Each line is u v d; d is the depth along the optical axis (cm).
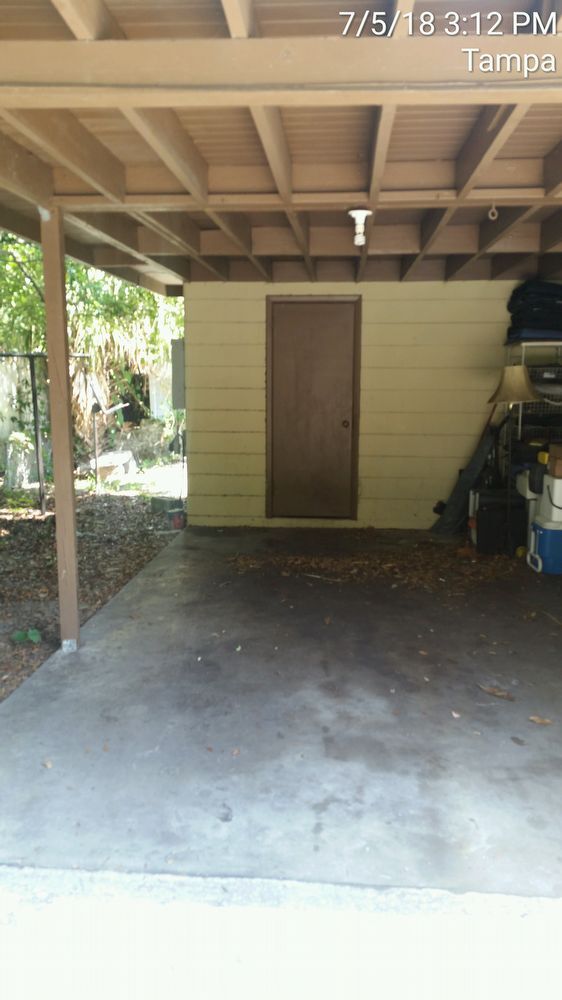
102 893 200
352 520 698
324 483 695
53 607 452
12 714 305
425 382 669
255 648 380
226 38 217
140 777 257
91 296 885
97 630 409
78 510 774
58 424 364
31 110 246
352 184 352
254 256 519
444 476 682
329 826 228
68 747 278
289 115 289
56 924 190
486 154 286
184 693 326
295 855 214
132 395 1139
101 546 621
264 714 306
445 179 353
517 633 401
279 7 209
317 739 285
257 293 669
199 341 682
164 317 1109
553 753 274
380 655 370
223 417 692
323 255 524
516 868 208
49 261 352
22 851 215
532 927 187
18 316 797
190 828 227
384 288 658
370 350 668
